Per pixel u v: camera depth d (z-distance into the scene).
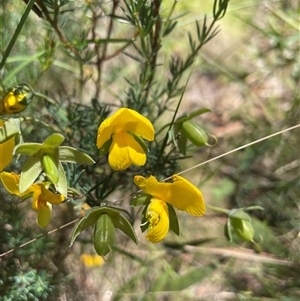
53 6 0.12
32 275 0.14
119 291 0.16
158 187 0.10
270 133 0.19
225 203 0.18
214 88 0.21
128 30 0.19
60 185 0.10
